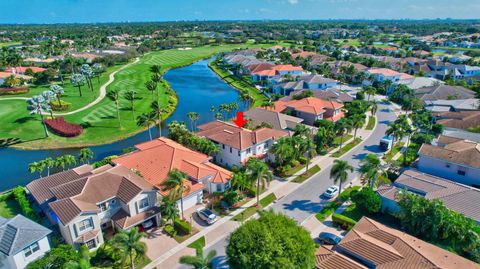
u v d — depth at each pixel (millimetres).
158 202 48531
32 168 58969
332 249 39750
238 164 64188
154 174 54375
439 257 36000
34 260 38625
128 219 45031
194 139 66812
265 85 144250
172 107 115938
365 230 41250
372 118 97688
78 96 121375
